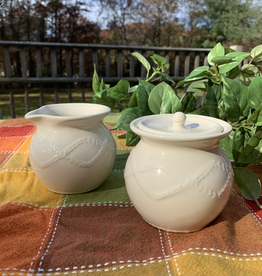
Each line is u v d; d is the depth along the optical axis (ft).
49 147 1.32
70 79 7.20
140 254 0.98
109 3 23.85
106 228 1.16
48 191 1.52
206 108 1.67
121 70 7.54
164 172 0.96
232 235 1.09
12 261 0.94
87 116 1.31
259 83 1.40
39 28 23.80
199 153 0.98
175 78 7.82
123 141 2.49
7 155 2.14
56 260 0.92
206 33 27.02
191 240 1.04
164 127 1.07
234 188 1.59
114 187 1.57
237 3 25.34
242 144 1.64
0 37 22.94
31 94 22.27
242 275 0.86
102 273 0.87
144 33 25.88
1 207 1.28
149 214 1.05
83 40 24.75
